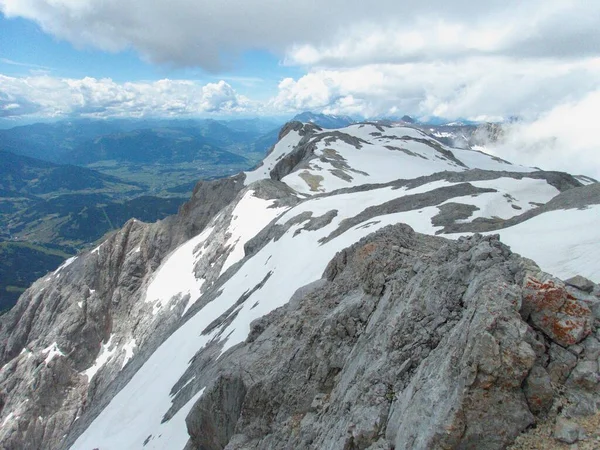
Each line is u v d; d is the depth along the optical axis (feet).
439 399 39.19
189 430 92.27
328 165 369.30
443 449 36.78
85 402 287.48
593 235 77.92
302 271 135.54
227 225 297.74
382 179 350.43
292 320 88.28
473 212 141.49
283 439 63.52
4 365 353.31
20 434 270.87
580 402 36.40
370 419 46.98
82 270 388.98
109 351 323.98
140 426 133.08
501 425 36.22
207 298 214.07
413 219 140.87
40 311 378.53
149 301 312.50
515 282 45.01
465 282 51.78
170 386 145.89
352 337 68.03
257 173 484.74
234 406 80.07
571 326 39.83
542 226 97.86
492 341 37.88
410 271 65.46
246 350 93.66
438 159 475.72
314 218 186.70
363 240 94.99
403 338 52.60
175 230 409.28
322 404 63.10
